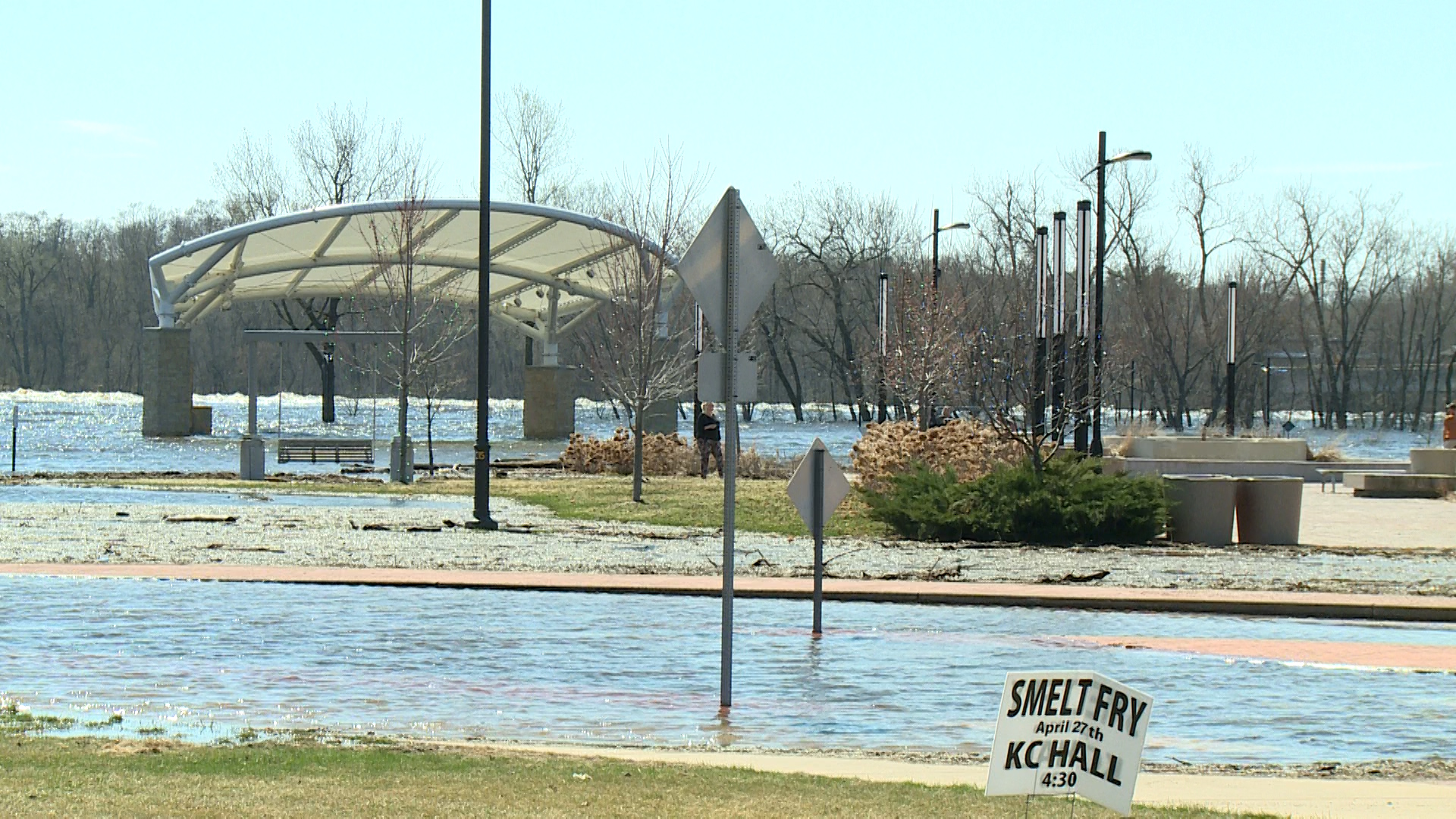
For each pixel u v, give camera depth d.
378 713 24.31
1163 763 21.56
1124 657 31.41
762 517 63.84
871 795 17.64
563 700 25.83
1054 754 13.55
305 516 63.62
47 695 25.17
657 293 99.00
